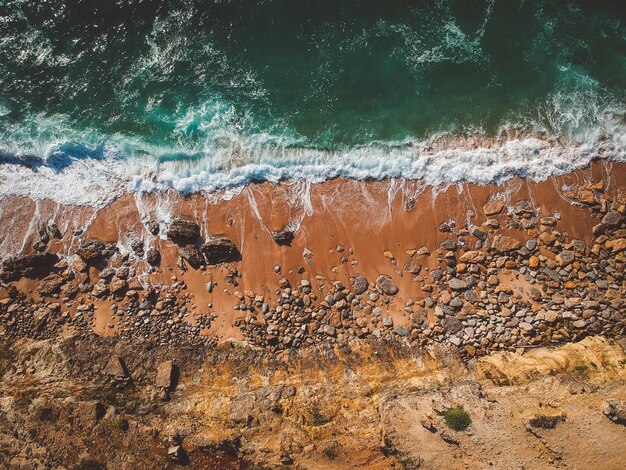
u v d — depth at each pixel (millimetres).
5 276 20062
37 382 18281
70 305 20078
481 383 17438
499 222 20016
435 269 19953
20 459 16375
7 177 21094
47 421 16906
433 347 19469
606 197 19797
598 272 19344
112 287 20016
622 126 20391
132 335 19906
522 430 15000
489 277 19688
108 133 21578
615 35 21438
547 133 20688
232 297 20078
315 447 16062
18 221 20688
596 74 21156
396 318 19797
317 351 19484
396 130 21359
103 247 20328
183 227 20047
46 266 20297
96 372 18844
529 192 20156
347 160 20984
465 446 15164
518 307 19422
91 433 16812
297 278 20094
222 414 17375
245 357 19469
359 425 16469
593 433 14523
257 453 16422
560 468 14500
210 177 20922
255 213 20547
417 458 15344
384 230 20297
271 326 19797
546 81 21297
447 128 21219
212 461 16625
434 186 20500
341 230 20359
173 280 20219
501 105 21266
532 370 17312
